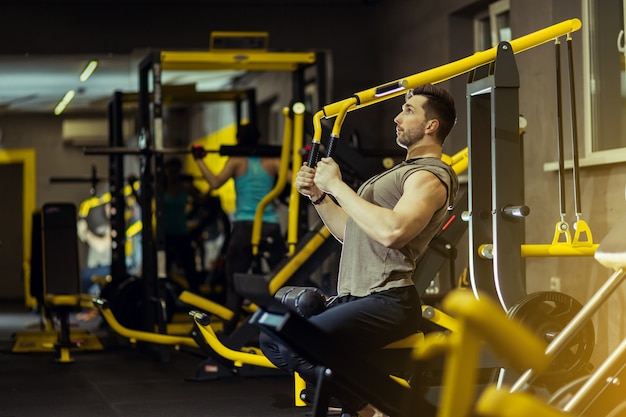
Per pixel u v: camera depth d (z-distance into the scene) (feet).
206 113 48.08
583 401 7.77
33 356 23.76
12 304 45.70
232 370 19.29
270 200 21.29
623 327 16.31
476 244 12.80
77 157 53.93
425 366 10.14
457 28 25.13
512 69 12.28
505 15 23.29
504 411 4.39
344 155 17.94
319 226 17.42
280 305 8.36
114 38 31.14
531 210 19.72
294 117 19.52
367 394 8.64
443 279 24.08
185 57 22.98
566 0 18.76
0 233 52.70
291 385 18.48
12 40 30.91
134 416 15.37
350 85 31.09
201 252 33.14
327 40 31.12
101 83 42.80
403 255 10.18
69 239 23.29
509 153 12.34
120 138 29.09
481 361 11.96
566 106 18.52
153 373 20.52
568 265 18.16
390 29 29.35
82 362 22.54
